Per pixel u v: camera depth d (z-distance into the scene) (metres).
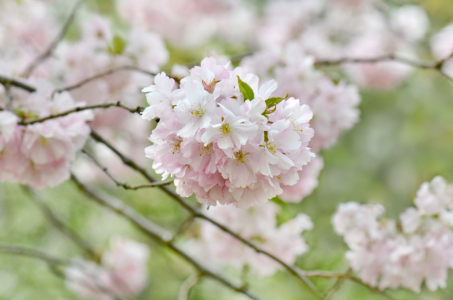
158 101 1.13
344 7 2.48
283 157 1.12
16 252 1.69
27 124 1.29
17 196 2.50
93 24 1.50
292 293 2.16
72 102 1.32
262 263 1.58
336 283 1.42
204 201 1.15
